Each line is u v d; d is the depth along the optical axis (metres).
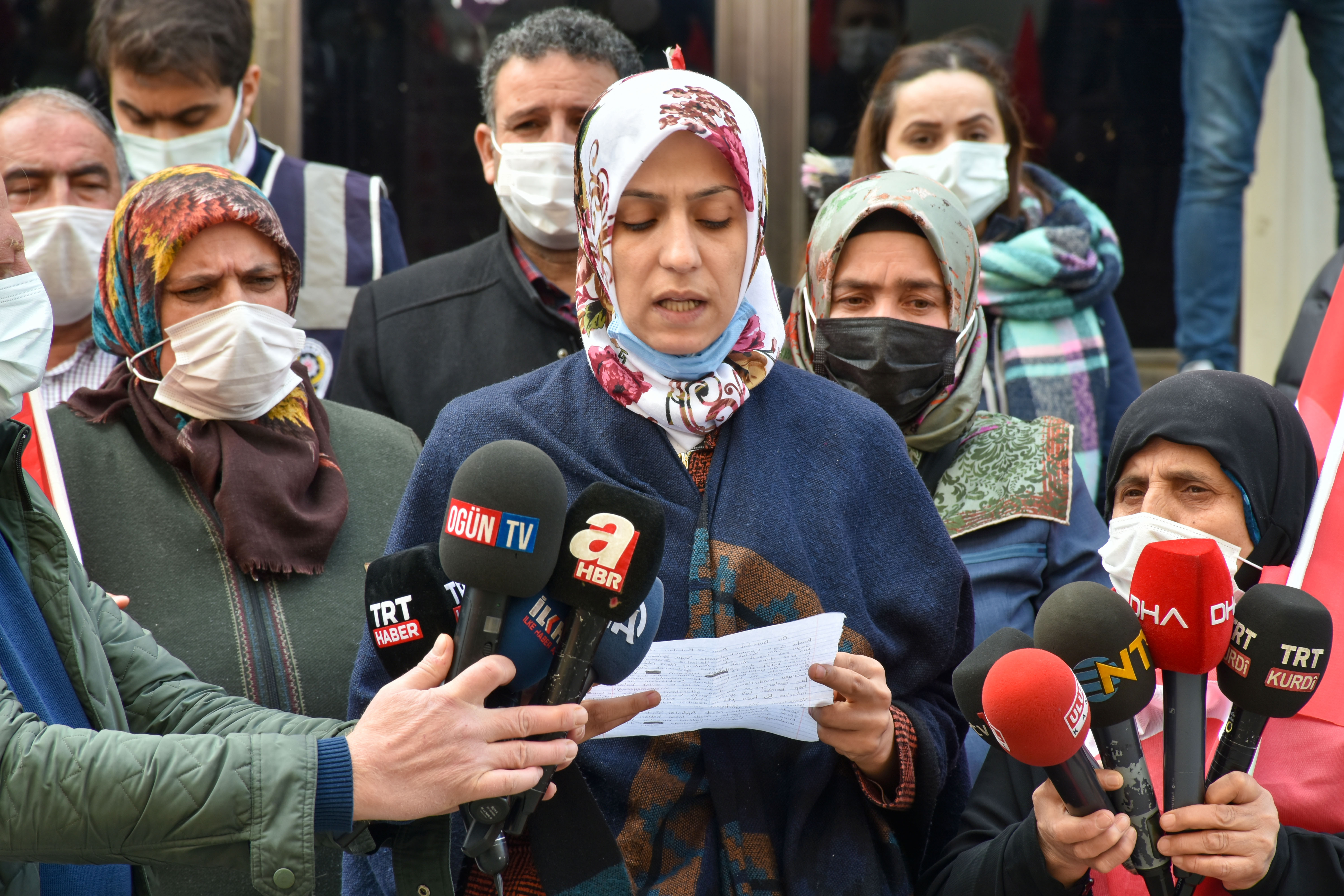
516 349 3.57
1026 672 1.77
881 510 2.30
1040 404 3.95
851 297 3.06
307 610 2.73
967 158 4.07
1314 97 5.47
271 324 2.85
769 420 2.27
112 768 1.79
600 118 2.15
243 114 4.22
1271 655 1.88
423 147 5.15
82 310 3.55
